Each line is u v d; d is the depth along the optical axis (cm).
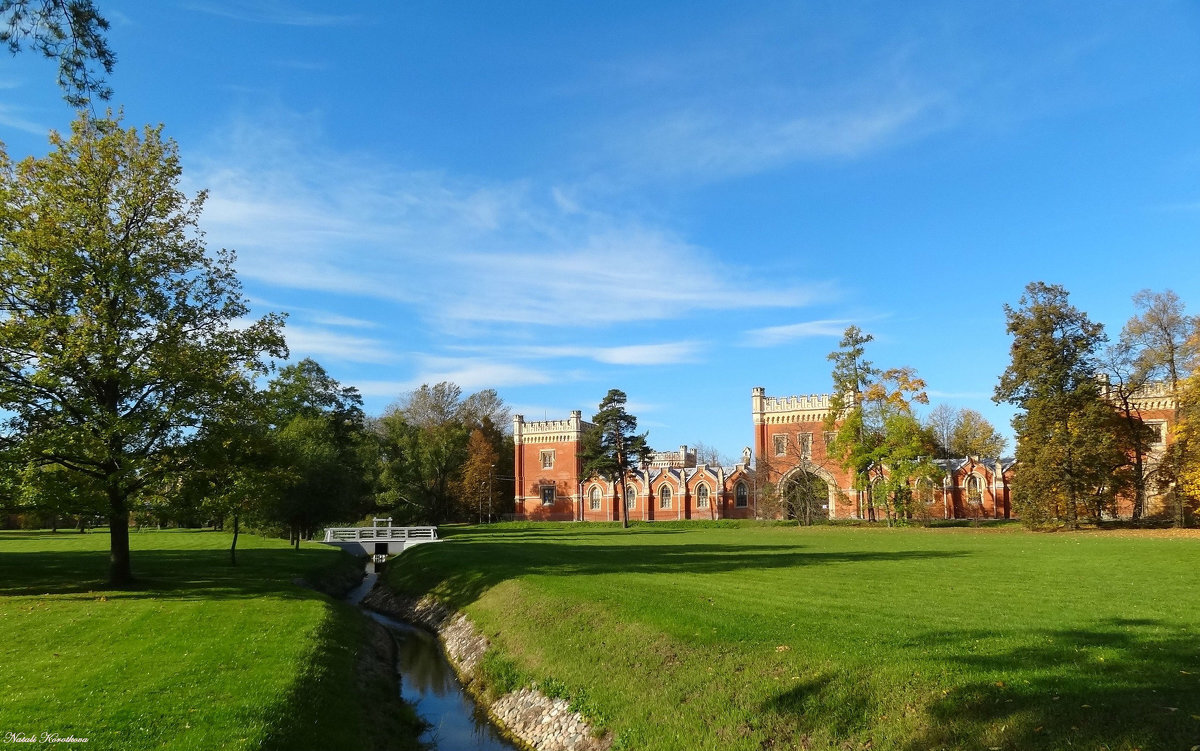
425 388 9900
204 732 1150
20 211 2598
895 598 1898
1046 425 5388
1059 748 890
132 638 1798
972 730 984
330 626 2122
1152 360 5594
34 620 2025
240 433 2855
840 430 6756
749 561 3123
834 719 1116
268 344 3031
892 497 6456
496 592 2527
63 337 2580
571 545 4553
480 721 1708
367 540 6225
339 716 1438
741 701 1251
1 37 1141
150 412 2639
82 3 1140
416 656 2353
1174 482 5328
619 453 7881
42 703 1260
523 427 10138
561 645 1802
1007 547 3697
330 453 4969
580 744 1391
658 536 5734
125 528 2827
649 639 1606
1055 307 5478
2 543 5697
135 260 2753
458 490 9294
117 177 2803
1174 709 905
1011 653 1202
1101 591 1975
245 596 2538
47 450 2462
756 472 8500
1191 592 1947
